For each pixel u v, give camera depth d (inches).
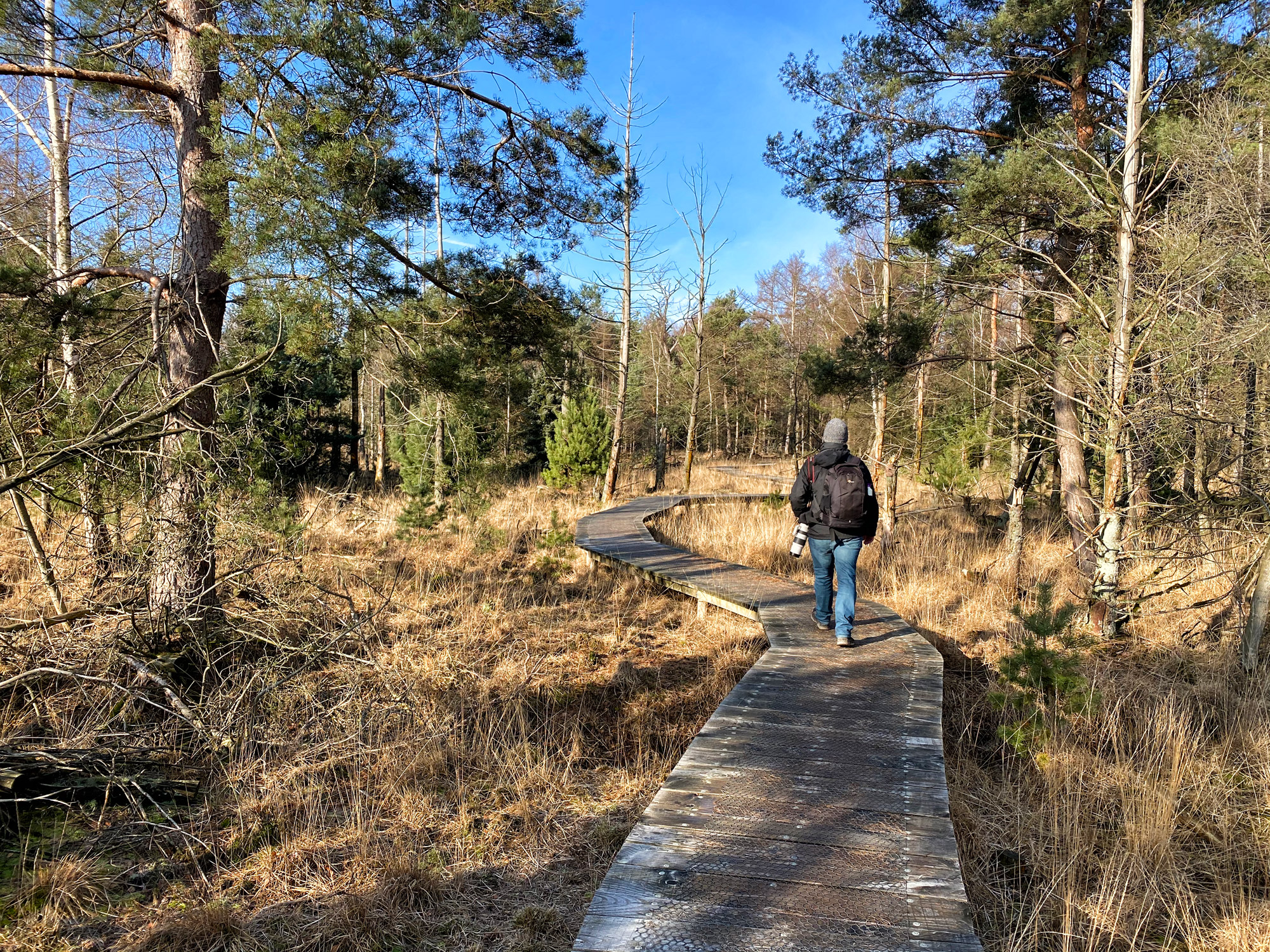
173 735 187.0
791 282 1396.4
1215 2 311.0
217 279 237.9
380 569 370.6
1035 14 319.9
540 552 466.3
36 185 360.8
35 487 195.0
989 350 460.8
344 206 202.8
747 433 1913.1
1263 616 221.9
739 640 303.7
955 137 397.1
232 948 121.0
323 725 200.7
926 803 127.7
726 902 97.3
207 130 199.2
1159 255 258.5
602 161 302.2
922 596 335.9
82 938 122.1
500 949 121.0
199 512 200.4
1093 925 120.1
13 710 185.9
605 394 1195.3
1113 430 259.0
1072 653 243.0
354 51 199.0
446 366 259.4
